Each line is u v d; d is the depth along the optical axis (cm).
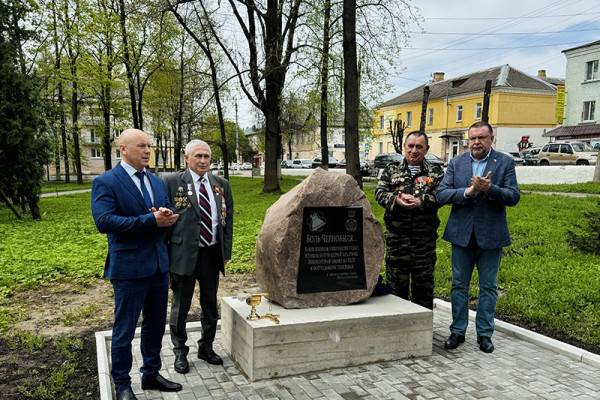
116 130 3306
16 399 389
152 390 402
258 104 2142
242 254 942
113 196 358
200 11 2019
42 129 1595
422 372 435
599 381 419
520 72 4656
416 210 506
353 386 407
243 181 3572
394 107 5803
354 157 1512
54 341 515
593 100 3662
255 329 410
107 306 649
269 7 1942
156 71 2845
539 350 488
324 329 431
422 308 471
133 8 1941
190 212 424
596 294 614
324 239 468
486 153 482
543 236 994
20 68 1586
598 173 2162
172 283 437
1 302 667
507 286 693
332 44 1942
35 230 1299
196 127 3194
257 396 390
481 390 401
